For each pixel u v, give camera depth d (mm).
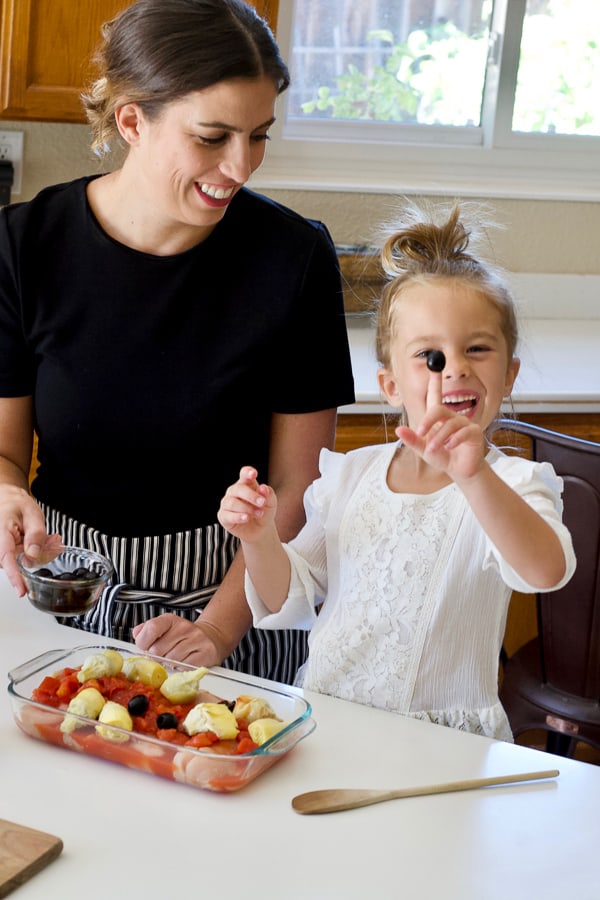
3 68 2410
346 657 1469
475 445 1220
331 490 1553
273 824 1116
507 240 3246
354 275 2963
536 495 1410
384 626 1459
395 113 3213
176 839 1081
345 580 1505
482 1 3182
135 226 1615
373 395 2480
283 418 1763
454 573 1442
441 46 3191
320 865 1059
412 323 1450
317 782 1199
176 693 1253
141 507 1692
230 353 1652
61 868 1026
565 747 2193
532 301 3277
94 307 1645
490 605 1449
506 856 1094
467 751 1290
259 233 1674
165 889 1008
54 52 2420
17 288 1661
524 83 3262
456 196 3150
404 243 1549
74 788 1152
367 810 1151
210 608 1599
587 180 3350
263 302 1661
